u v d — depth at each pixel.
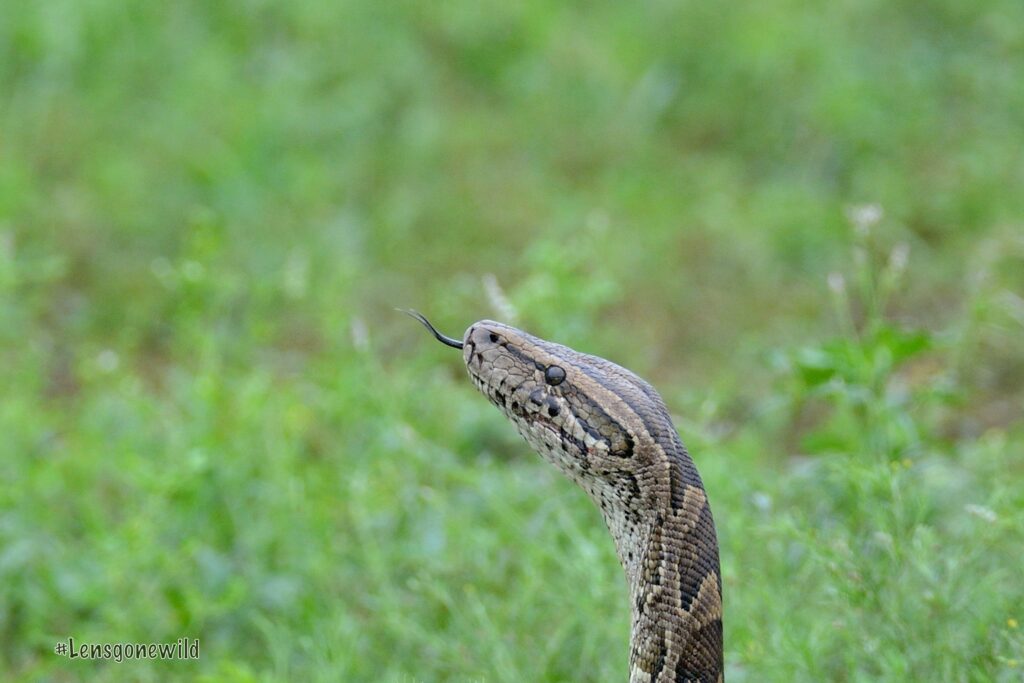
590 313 13.80
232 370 13.04
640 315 15.53
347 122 17.78
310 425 12.20
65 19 18.05
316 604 10.08
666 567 7.40
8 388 12.77
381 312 15.30
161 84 18.02
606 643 8.94
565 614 9.22
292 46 18.61
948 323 14.59
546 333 12.30
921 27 19.36
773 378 13.55
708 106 18.48
